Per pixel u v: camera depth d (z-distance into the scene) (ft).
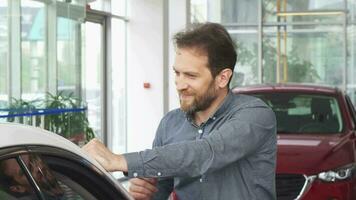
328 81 47.88
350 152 20.20
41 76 24.13
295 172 19.07
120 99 40.73
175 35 8.32
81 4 26.50
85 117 25.27
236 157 7.96
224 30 8.35
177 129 8.95
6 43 23.18
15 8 23.24
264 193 8.46
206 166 7.72
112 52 38.99
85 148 7.29
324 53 47.80
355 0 47.11
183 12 43.73
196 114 8.68
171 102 42.73
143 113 41.42
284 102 23.62
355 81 47.50
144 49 41.29
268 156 8.41
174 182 8.83
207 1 48.34
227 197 8.39
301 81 48.29
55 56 24.76
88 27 36.22
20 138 5.69
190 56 8.10
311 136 21.77
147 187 8.83
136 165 7.35
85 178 6.34
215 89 8.28
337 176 19.22
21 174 5.45
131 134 41.52
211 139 7.86
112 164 7.22
